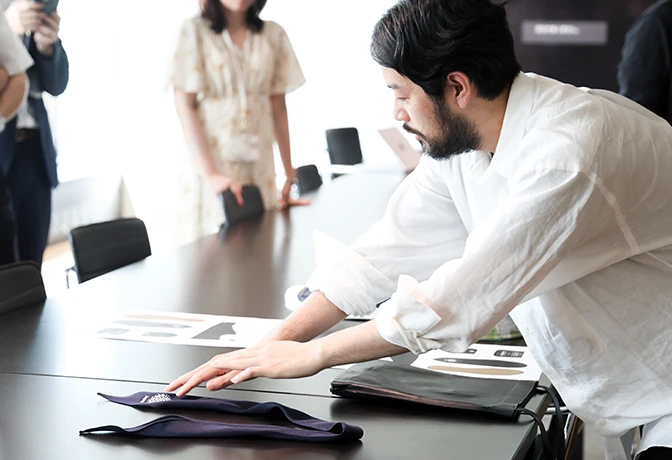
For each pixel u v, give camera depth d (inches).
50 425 63.2
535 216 56.2
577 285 61.9
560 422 70.2
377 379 69.4
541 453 64.1
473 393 67.1
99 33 264.2
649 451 64.5
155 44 267.6
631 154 57.6
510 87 59.3
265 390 70.8
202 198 178.5
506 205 57.7
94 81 265.9
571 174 55.6
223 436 60.6
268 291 104.5
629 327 62.5
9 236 162.4
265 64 175.6
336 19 311.0
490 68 56.9
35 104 182.7
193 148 171.5
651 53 184.4
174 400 66.3
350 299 70.8
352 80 315.3
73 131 262.2
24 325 89.9
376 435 61.2
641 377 63.7
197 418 64.6
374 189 189.6
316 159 320.8
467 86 57.2
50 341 84.4
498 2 57.0
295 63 182.2
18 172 182.4
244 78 173.8
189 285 107.6
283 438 60.2
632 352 63.1
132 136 272.8
